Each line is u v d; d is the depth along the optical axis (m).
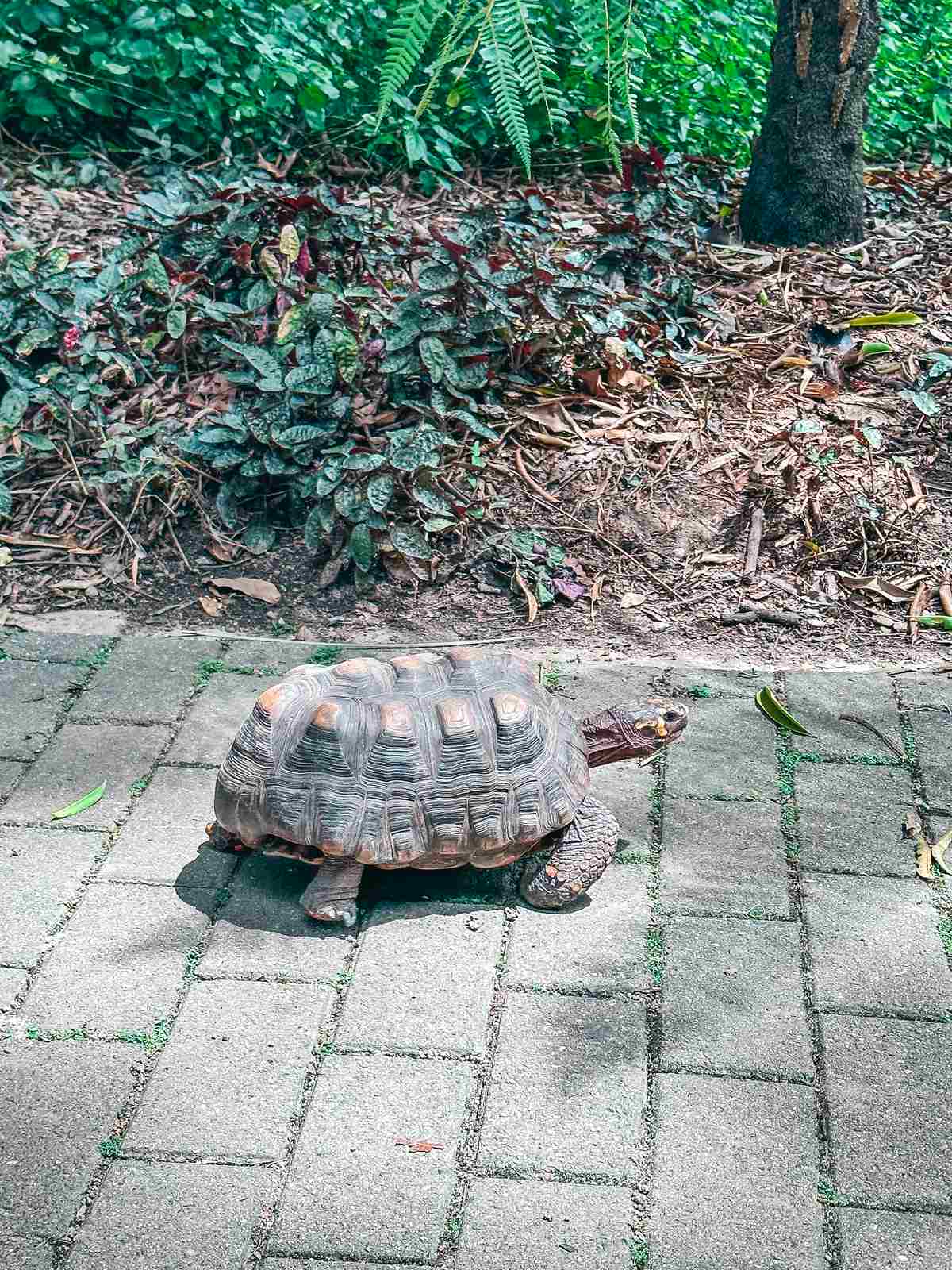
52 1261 0.88
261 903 1.16
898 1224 0.91
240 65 2.37
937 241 2.22
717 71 2.62
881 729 1.37
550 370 1.84
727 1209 0.92
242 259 1.79
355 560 1.57
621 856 1.21
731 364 1.88
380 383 1.78
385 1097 0.99
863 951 1.11
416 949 1.11
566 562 1.60
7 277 1.78
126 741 1.34
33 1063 1.01
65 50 2.30
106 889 1.16
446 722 1.11
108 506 1.67
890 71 2.79
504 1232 0.90
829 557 1.62
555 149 2.48
